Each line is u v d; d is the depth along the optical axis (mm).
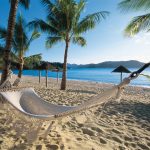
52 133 3879
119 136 4340
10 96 3277
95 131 4398
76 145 3518
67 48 13367
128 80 2453
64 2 12336
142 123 5488
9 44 6254
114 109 6746
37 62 17875
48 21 13281
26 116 2857
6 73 6145
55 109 3633
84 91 13266
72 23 12977
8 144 3297
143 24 8852
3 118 4223
